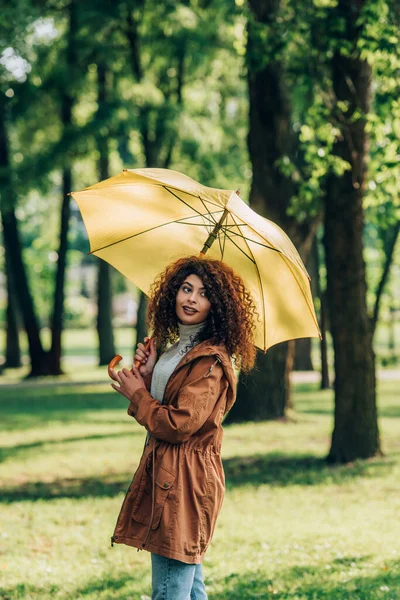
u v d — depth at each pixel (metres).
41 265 53.12
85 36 23.64
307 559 6.71
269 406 16.45
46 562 6.71
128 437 15.12
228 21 14.96
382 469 11.05
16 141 29.89
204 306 3.88
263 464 11.97
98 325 34.62
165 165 25.00
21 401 22.16
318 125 11.11
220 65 24.55
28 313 29.56
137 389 3.78
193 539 3.66
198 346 3.82
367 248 37.59
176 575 3.68
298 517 8.45
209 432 3.76
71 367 35.81
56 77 23.94
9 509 8.99
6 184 25.30
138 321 25.20
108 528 8.02
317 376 29.97
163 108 22.61
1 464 12.33
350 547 7.08
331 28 10.76
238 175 24.64
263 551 6.98
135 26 23.11
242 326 3.92
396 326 65.50
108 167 29.02
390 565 6.43
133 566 6.58
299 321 4.30
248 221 3.89
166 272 4.05
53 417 18.53
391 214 13.69
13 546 7.26
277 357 16.45
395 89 10.80
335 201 11.51
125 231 4.45
